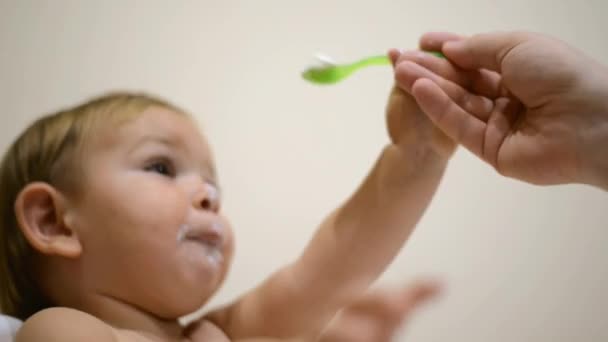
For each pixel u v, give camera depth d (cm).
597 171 45
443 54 51
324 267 57
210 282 53
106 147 53
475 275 68
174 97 76
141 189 52
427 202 54
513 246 68
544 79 47
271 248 72
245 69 76
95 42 77
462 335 67
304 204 73
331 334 40
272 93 75
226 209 73
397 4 74
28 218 52
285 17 76
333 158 74
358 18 75
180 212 52
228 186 73
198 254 52
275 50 76
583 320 65
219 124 75
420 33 73
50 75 76
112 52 77
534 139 47
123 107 55
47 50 77
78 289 52
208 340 57
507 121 49
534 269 67
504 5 72
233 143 74
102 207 52
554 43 47
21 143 56
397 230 55
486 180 70
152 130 55
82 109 56
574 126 46
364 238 55
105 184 52
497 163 49
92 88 76
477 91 51
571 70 46
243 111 75
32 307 54
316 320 58
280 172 74
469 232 70
